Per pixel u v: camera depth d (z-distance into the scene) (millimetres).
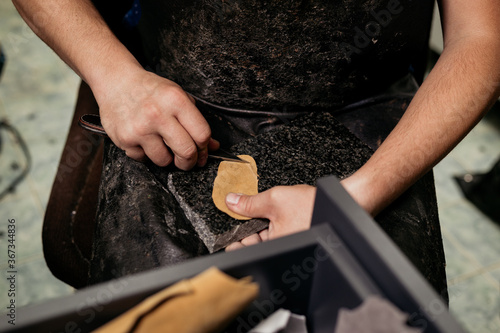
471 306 1117
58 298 357
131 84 643
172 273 380
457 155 1487
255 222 625
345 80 729
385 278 371
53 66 1721
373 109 772
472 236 1273
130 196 630
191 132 624
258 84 711
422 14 710
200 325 363
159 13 691
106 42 673
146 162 663
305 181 656
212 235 604
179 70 728
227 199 624
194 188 641
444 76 660
